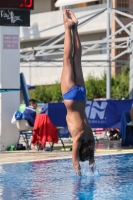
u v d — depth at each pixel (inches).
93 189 736.3
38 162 1050.7
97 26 3553.2
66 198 667.4
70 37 856.3
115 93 3403.1
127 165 1004.6
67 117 850.8
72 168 960.9
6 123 1296.8
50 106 1533.0
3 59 1284.4
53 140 1272.1
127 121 1425.9
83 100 850.8
